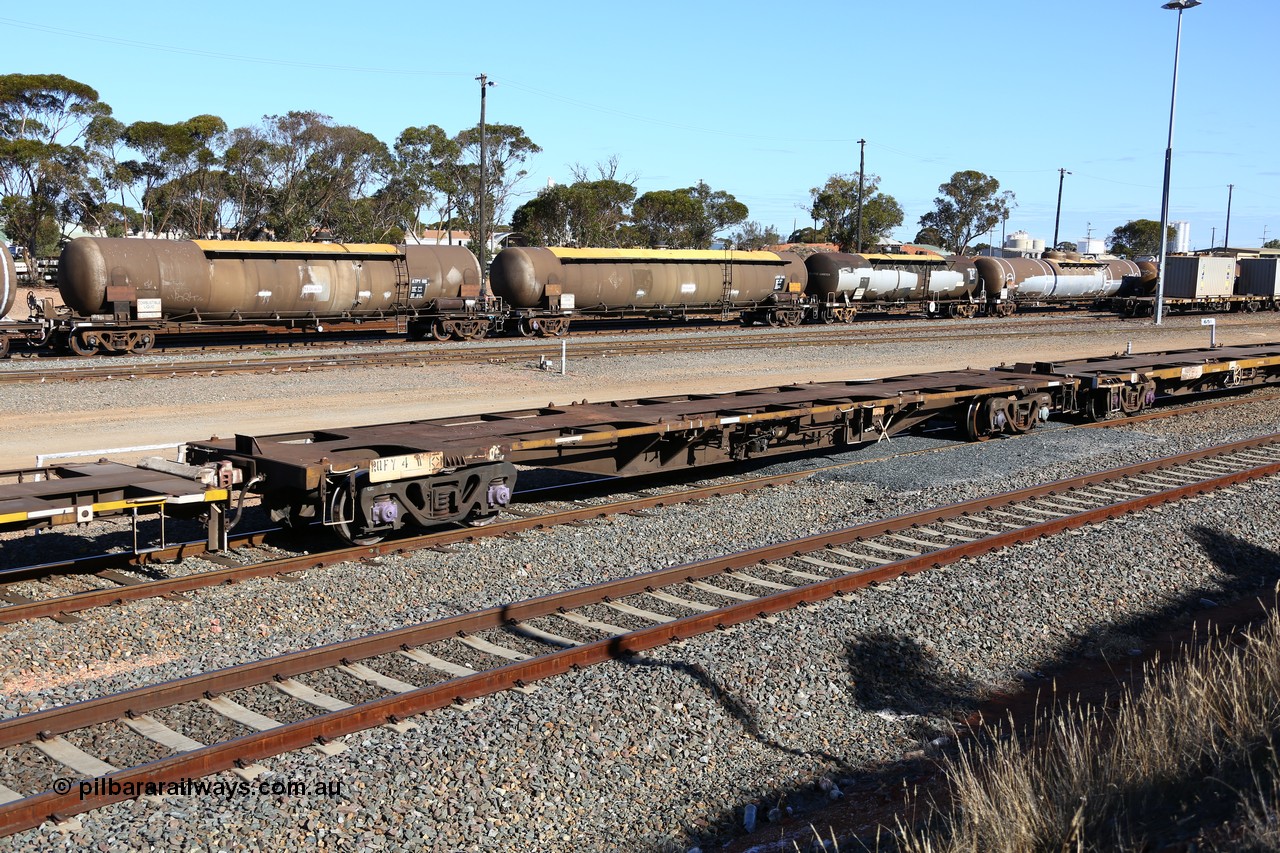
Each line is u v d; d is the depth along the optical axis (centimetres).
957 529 1273
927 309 5397
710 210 9188
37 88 7050
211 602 946
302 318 3462
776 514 1353
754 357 3189
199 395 2227
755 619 931
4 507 896
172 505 1071
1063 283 5978
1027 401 1994
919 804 637
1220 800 533
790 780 686
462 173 8088
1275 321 5616
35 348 3212
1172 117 4809
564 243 7875
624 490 1500
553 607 941
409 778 632
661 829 619
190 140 7356
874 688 832
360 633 890
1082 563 1128
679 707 751
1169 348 3834
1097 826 530
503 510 1326
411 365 2803
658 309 4319
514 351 3103
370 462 1080
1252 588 1136
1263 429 2102
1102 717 772
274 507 1116
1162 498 1420
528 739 685
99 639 853
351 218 7794
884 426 1766
